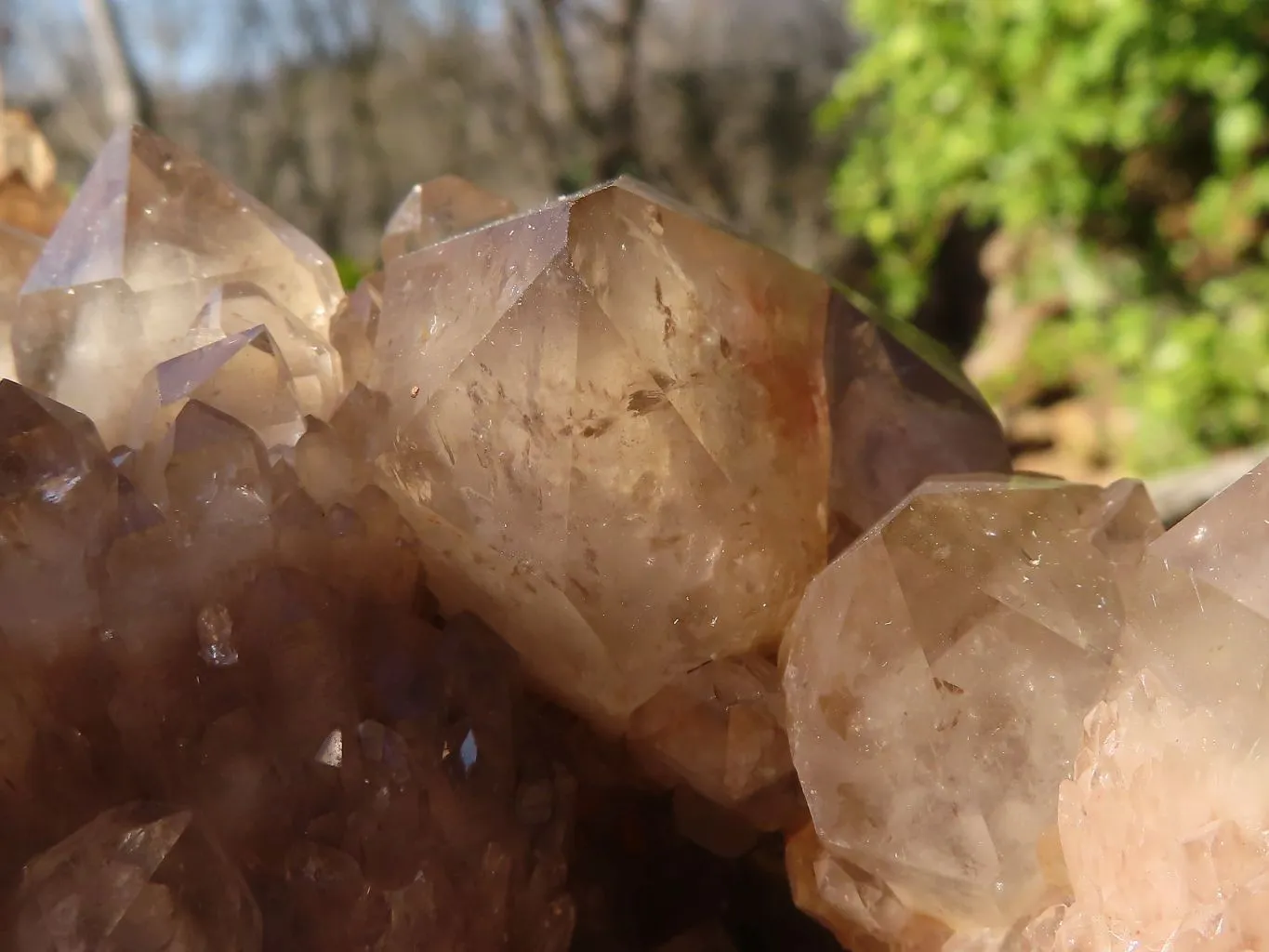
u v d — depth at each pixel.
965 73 0.37
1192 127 0.36
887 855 0.07
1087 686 0.06
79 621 0.06
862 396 0.08
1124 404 0.35
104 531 0.06
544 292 0.07
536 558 0.07
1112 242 0.38
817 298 0.08
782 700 0.07
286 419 0.07
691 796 0.08
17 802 0.06
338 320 0.08
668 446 0.07
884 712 0.06
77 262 0.08
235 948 0.06
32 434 0.06
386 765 0.07
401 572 0.07
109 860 0.06
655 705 0.07
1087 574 0.07
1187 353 0.33
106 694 0.07
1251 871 0.05
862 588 0.07
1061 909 0.06
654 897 0.09
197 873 0.06
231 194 0.09
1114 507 0.07
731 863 0.09
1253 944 0.05
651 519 0.07
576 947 0.08
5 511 0.06
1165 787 0.06
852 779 0.07
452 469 0.07
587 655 0.07
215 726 0.06
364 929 0.06
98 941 0.05
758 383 0.07
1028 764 0.06
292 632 0.07
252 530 0.07
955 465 0.08
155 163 0.08
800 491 0.08
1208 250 0.36
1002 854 0.06
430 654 0.07
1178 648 0.06
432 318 0.07
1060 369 0.37
